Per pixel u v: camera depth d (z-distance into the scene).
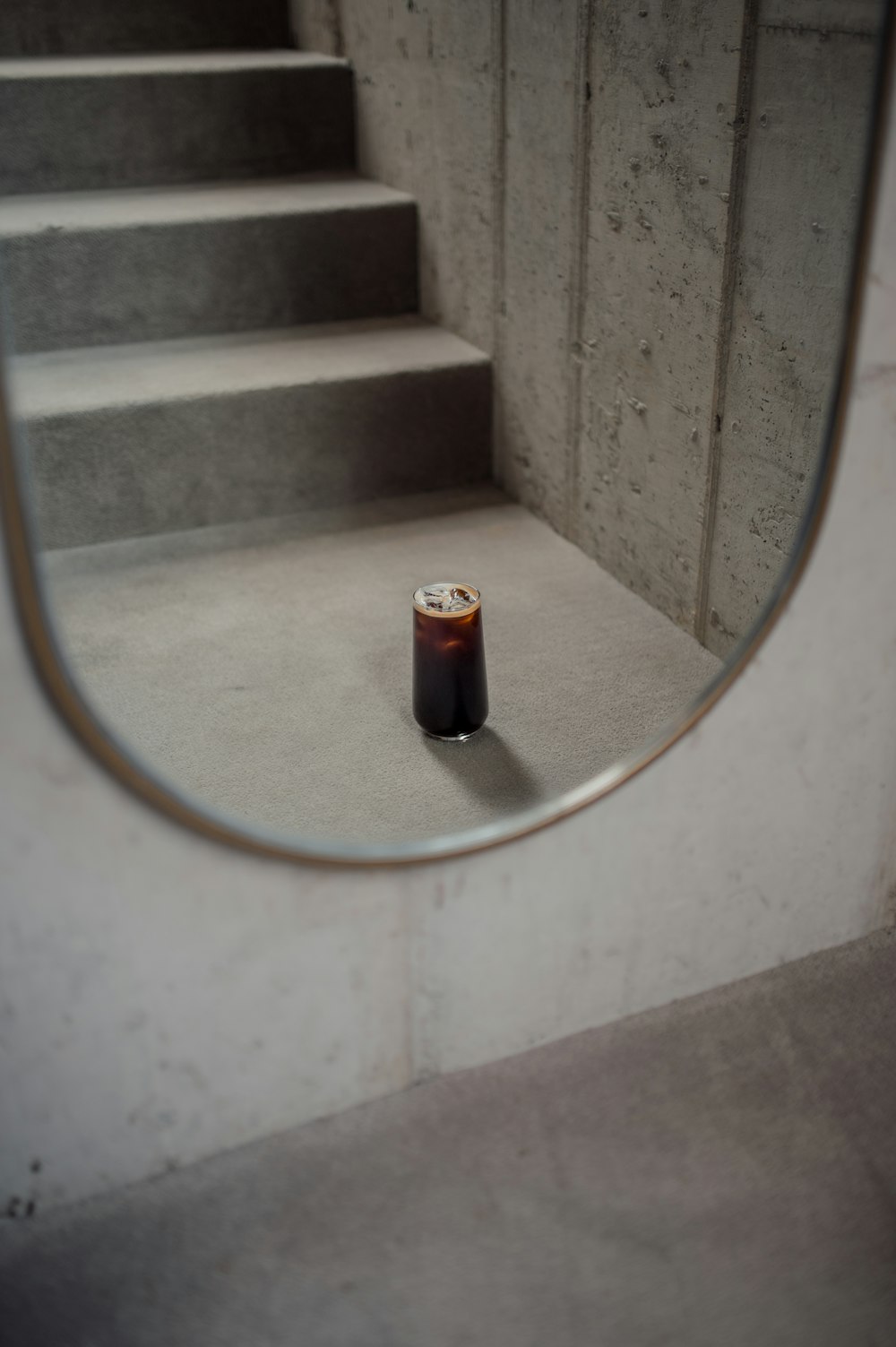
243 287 1.99
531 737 1.43
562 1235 0.97
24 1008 0.89
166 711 1.47
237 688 1.50
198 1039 0.97
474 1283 0.94
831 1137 1.04
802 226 1.30
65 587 1.69
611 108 1.53
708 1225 0.98
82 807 0.83
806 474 1.37
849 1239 0.97
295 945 0.97
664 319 1.53
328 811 1.32
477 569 1.75
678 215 1.46
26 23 2.21
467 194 1.87
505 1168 1.02
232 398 1.79
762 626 1.02
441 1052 1.07
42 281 1.87
